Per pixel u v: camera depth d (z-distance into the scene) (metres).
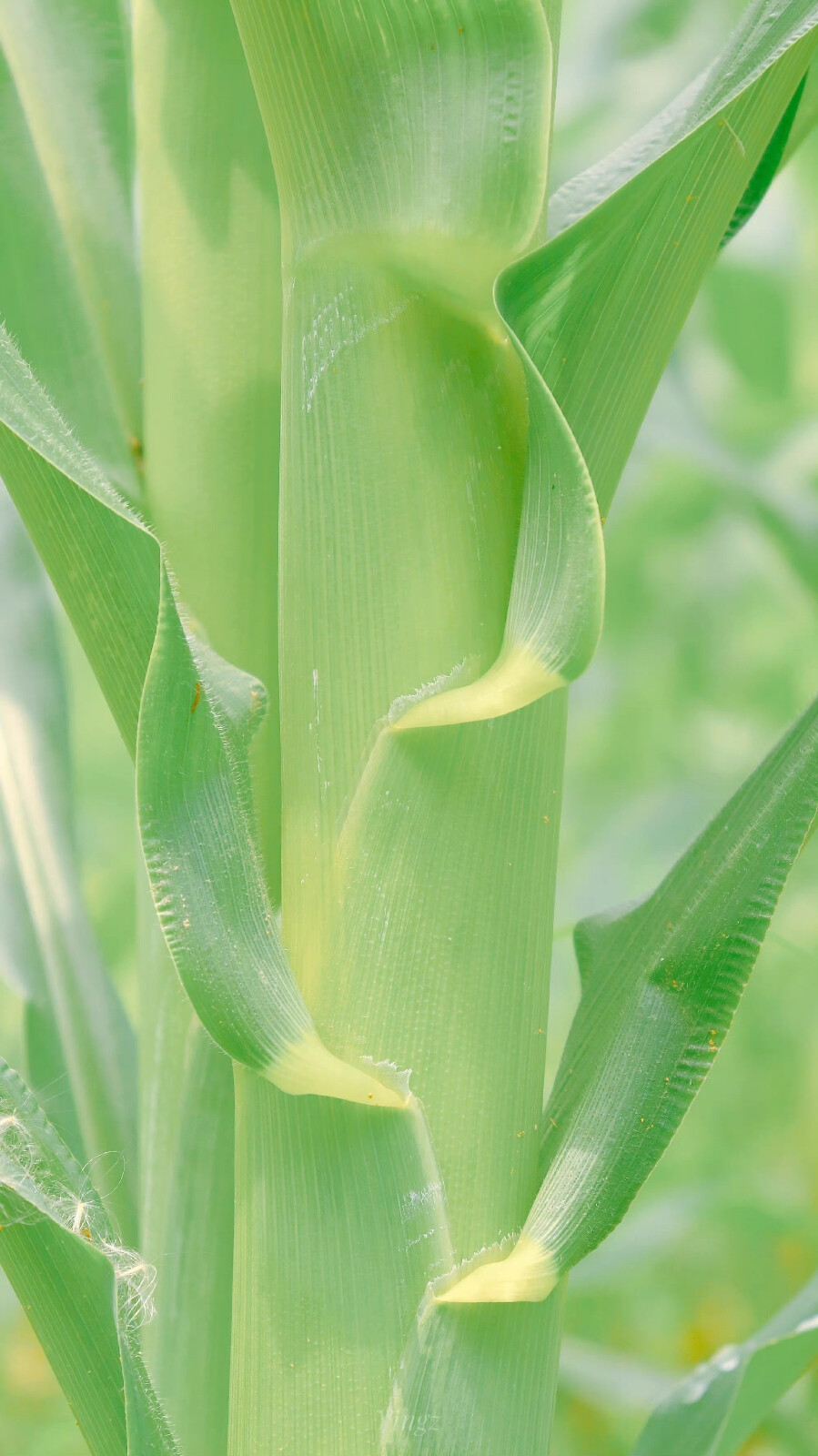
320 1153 0.50
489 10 0.48
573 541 0.48
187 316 0.53
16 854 0.60
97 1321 0.49
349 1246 0.50
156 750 0.48
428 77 0.49
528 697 0.48
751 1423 0.56
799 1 0.49
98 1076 0.58
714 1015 0.50
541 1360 0.50
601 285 0.50
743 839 0.50
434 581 0.50
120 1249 0.50
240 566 0.53
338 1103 0.50
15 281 0.54
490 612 0.50
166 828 0.48
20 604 0.60
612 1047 0.50
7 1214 0.49
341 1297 0.50
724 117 0.49
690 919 0.50
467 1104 0.50
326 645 0.50
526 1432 0.50
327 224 0.49
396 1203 0.50
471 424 0.50
